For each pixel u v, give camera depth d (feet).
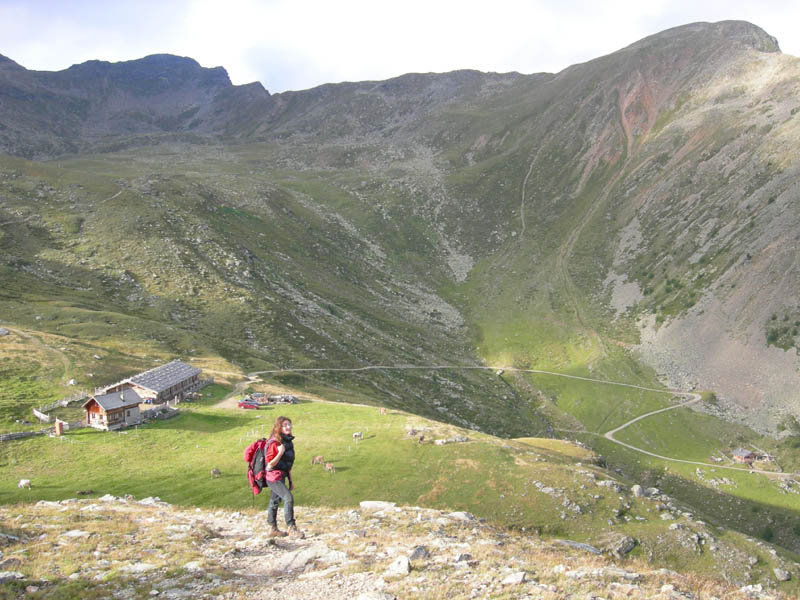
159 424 249.34
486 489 215.72
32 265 481.05
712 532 216.54
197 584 47.67
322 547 58.75
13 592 45.42
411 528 79.51
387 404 415.44
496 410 503.20
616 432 492.95
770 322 563.48
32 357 303.68
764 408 493.36
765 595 52.60
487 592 44.96
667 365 578.25
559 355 632.79
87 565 53.62
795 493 399.65
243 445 227.40
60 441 221.05
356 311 633.20
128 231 577.84
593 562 64.34
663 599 44.39
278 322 500.74
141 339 384.68
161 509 96.73
